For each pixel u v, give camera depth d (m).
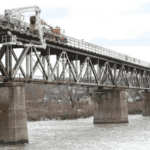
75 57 54.78
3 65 38.53
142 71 93.31
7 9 41.91
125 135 52.47
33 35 41.50
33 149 38.50
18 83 39.56
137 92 143.50
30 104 112.62
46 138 49.34
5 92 39.44
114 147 41.81
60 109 101.69
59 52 51.84
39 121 84.31
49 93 114.38
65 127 66.19
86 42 56.56
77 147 41.56
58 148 40.59
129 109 119.81
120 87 70.06
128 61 75.69
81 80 56.50
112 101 69.69
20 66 41.38
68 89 108.81
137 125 67.00
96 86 64.38
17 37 40.25
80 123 75.56
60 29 53.00
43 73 44.53
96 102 71.44
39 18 42.31
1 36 39.28
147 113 103.31
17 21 39.84
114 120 69.50
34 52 44.34
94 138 49.38
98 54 61.03
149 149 40.53
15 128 39.00
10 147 38.41
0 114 39.72
